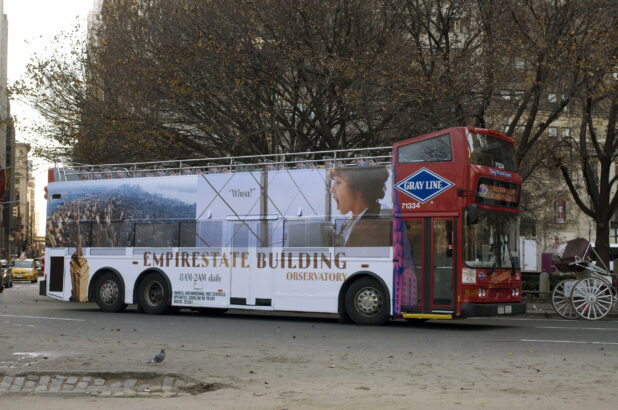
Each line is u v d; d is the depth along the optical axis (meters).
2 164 104.81
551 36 22.78
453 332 15.93
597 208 26.47
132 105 26.98
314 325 17.72
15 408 7.48
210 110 25.80
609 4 22.03
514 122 24.33
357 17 24.78
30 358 10.56
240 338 14.37
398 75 22.66
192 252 20.58
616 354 11.67
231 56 24.30
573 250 20.12
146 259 21.42
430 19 25.03
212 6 24.95
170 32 26.50
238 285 19.66
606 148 25.83
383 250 17.38
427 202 16.86
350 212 17.98
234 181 20.08
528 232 55.88
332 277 18.11
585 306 19.98
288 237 18.92
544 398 7.82
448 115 23.41
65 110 28.34
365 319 17.61
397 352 12.08
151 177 21.70
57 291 23.23
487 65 22.86
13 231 113.81
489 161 17.12
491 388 8.51
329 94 24.55
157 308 21.09
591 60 21.98
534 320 20.17
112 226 22.25
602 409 7.22
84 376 9.01
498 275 16.92
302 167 18.95
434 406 7.43
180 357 10.89
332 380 9.12
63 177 23.72
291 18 24.41
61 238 23.36
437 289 16.58
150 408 7.45
